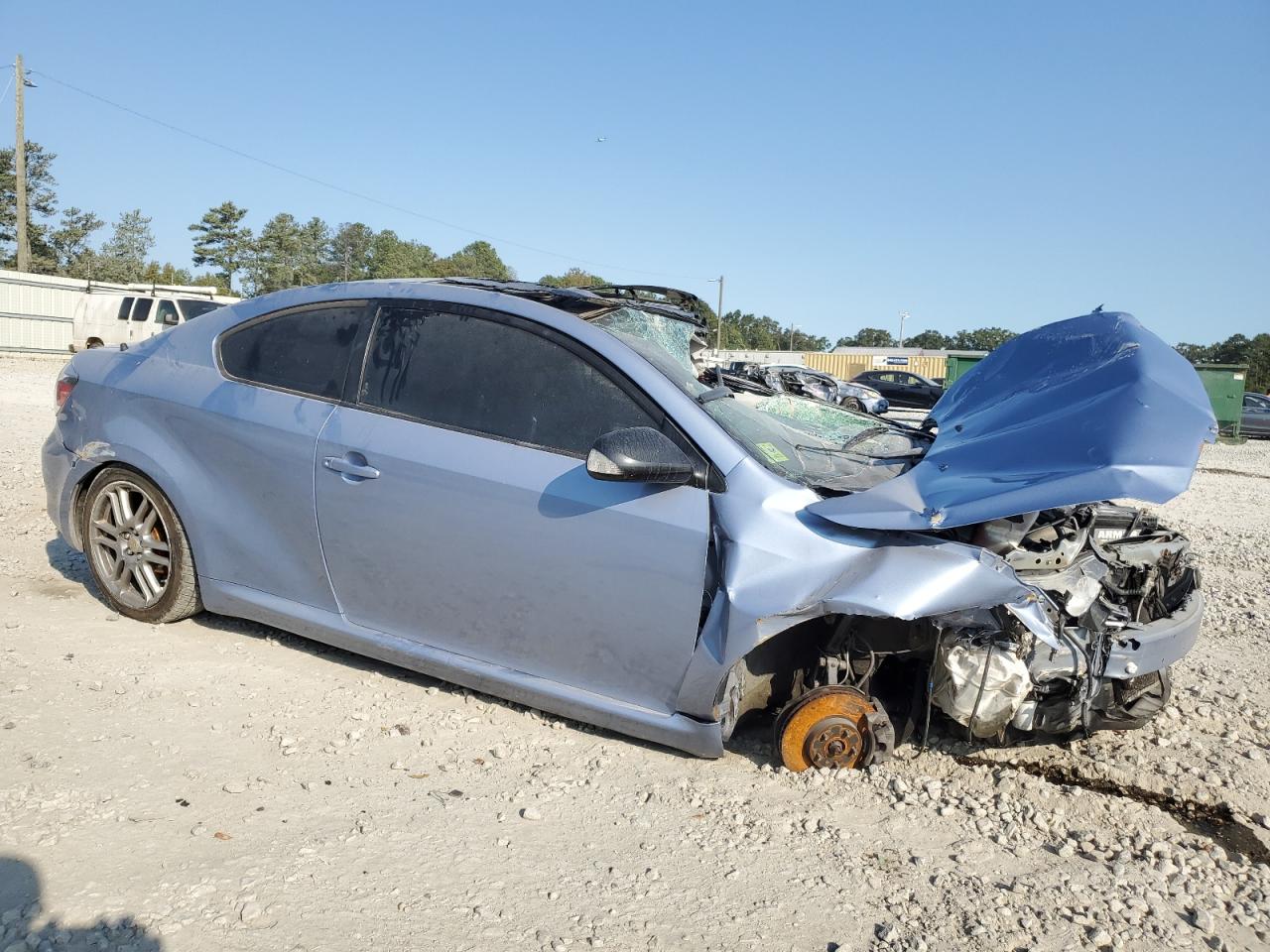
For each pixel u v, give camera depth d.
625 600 3.18
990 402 4.00
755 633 2.98
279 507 3.77
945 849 2.85
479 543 3.35
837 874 2.69
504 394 3.45
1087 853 2.87
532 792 3.04
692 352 4.28
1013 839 2.92
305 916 2.32
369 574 3.61
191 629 4.22
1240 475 16.30
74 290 31.84
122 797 2.80
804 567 3.01
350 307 3.83
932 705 3.32
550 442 3.34
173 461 3.99
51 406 14.05
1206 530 9.27
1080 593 3.19
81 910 2.26
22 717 3.25
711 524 3.12
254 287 77.25
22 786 2.80
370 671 3.90
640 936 2.35
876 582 2.90
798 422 4.44
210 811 2.77
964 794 3.16
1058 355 3.94
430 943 2.26
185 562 4.05
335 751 3.21
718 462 3.19
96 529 4.29
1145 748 3.66
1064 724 3.19
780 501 3.13
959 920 2.50
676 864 2.69
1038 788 3.25
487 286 3.82
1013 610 2.86
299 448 3.69
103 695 3.48
